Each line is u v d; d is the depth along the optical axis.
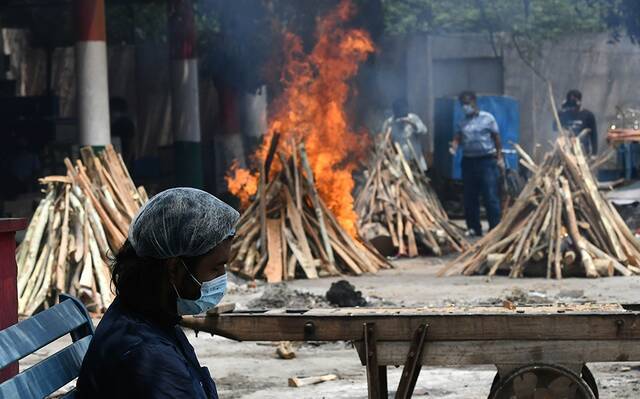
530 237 19.64
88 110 25.23
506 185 27.08
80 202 17.36
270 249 20.12
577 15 41.53
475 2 41.19
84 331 5.72
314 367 12.18
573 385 7.71
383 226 24.41
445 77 42.78
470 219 26.66
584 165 20.27
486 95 36.84
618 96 41.78
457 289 17.89
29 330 5.11
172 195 4.45
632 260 19.42
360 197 24.89
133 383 4.24
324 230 20.92
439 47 42.44
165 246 4.38
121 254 4.51
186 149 31.17
